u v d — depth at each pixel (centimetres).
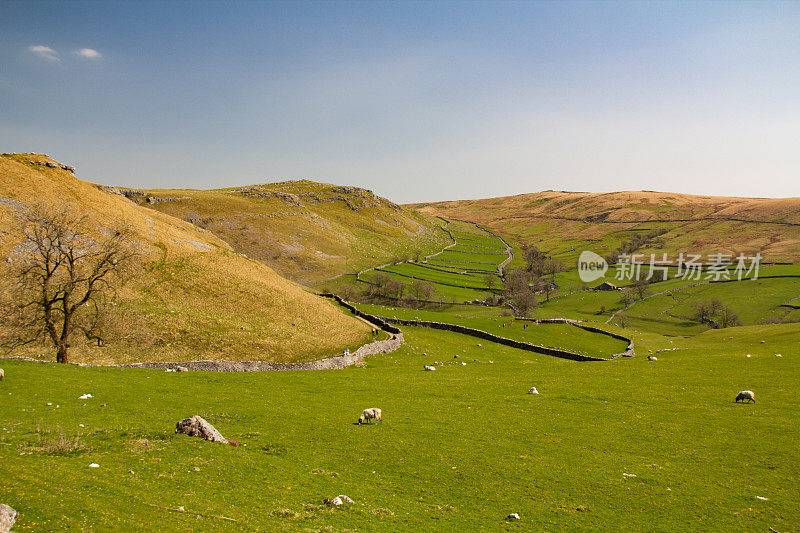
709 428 2658
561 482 1964
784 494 1797
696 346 7550
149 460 1805
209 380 4219
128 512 1230
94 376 3772
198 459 1894
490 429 2753
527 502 1766
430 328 9462
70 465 1606
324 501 1617
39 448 1794
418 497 1788
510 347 8625
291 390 4012
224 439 2250
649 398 3456
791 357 4822
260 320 6938
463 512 1656
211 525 1247
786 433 2484
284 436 2528
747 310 16750
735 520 1609
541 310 17288
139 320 5888
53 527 1051
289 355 6081
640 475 2028
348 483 1866
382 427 2783
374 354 6856
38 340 4638
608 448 2400
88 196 8394
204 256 8356
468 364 6456
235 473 1800
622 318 15875
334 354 6400
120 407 2850
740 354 5338
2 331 4719
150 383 3794
